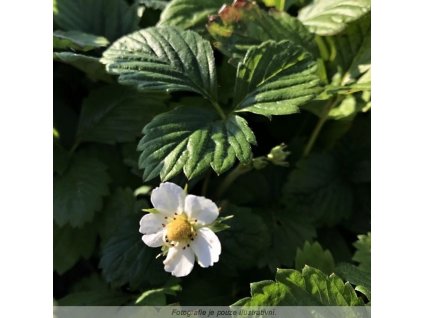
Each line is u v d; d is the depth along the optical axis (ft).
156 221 0.82
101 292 0.94
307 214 0.96
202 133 0.82
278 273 0.80
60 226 0.94
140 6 1.01
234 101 0.86
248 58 0.86
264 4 0.98
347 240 1.01
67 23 1.01
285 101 0.84
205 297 0.92
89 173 0.97
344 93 0.90
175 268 0.81
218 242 0.80
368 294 0.82
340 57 0.95
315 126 1.02
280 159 0.88
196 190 0.97
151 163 0.80
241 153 0.81
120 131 0.97
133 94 0.98
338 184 0.99
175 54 0.87
